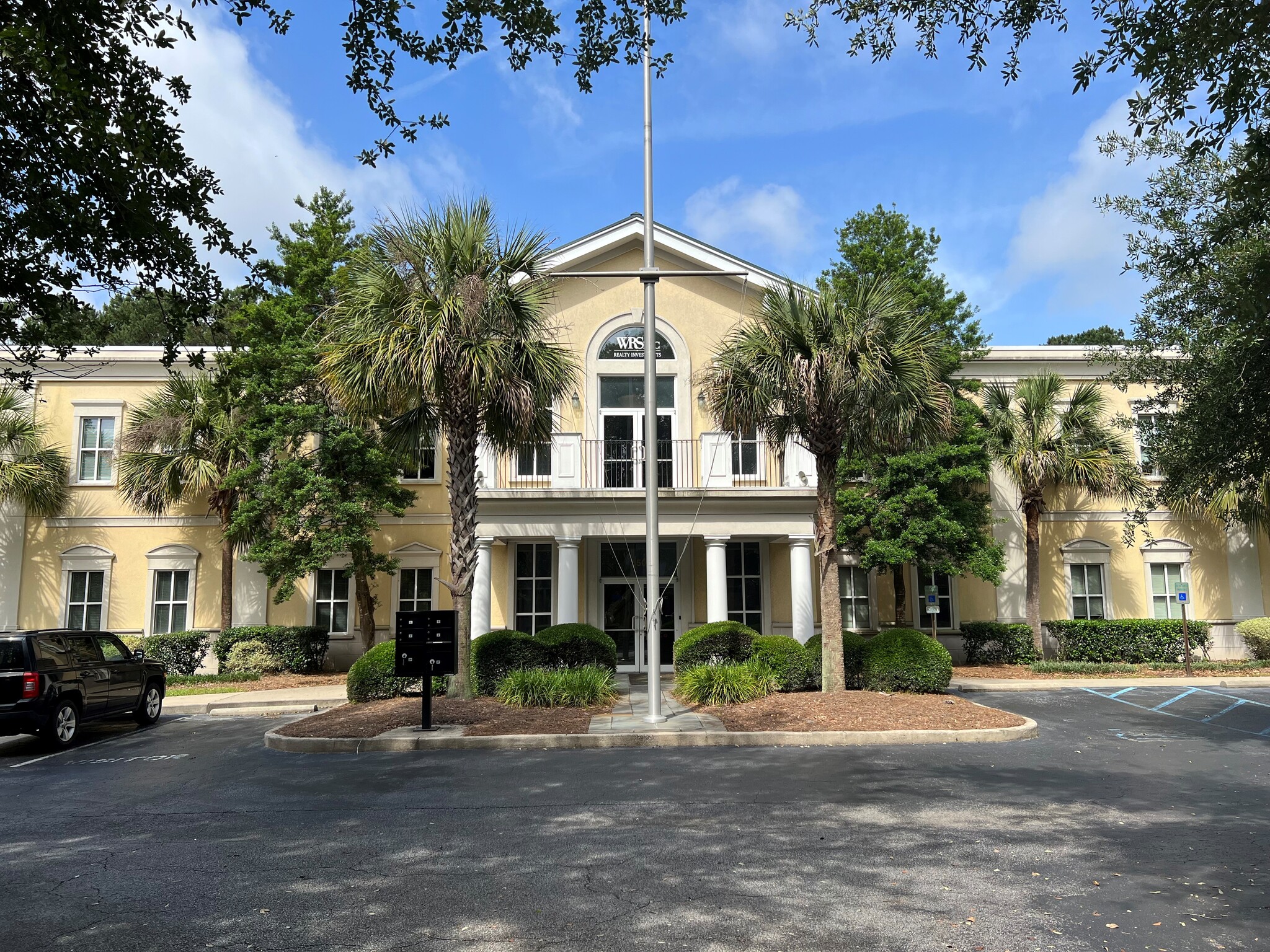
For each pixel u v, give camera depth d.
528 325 13.62
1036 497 20.19
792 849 6.18
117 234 5.99
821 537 13.63
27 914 5.06
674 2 6.43
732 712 12.56
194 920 4.92
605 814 7.27
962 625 20.89
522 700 13.11
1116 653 20.52
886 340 13.12
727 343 14.60
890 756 10.00
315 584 21.17
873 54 7.07
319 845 6.45
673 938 4.59
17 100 5.51
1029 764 9.46
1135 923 4.75
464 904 5.12
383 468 18.59
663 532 17.81
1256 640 20.91
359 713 12.72
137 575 21.38
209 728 13.64
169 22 5.84
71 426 21.78
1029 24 6.46
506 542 19.98
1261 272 7.51
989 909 4.98
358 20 6.07
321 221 20.09
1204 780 8.57
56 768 10.35
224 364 7.24
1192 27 5.90
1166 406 13.10
